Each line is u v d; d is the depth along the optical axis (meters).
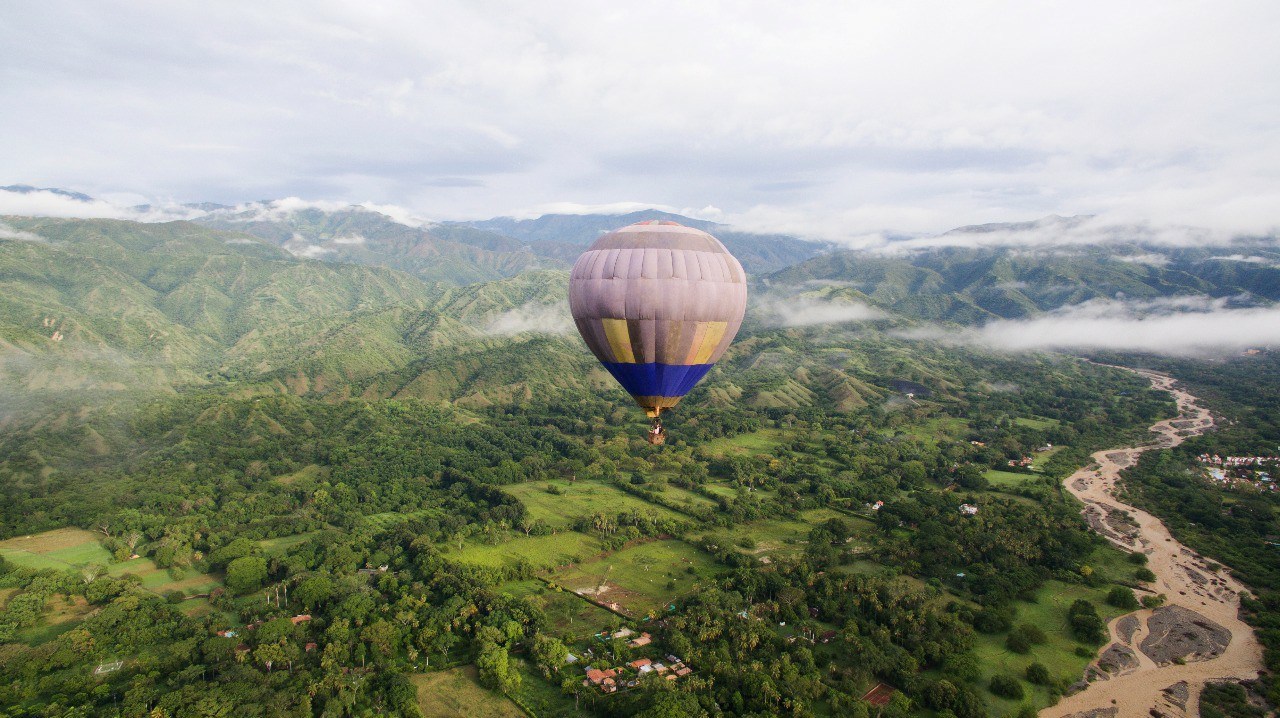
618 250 49.47
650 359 50.72
